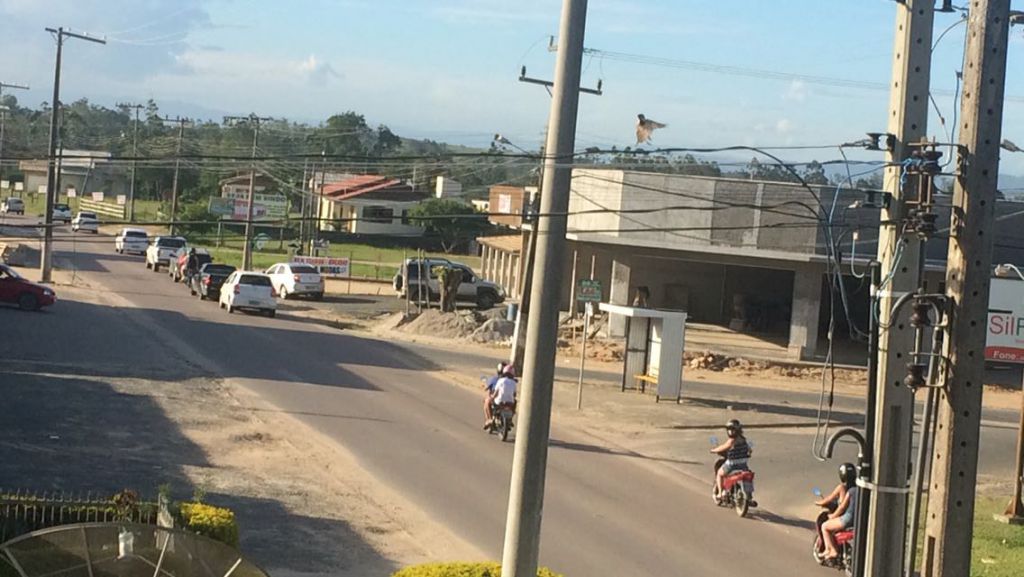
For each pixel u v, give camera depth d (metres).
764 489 22.23
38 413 22.56
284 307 54.66
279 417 24.78
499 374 25.16
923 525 19.14
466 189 127.25
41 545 9.31
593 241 46.19
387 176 117.25
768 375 43.03
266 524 15.91
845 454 27.02
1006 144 18.41
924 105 11.80
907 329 11.75
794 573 15.74
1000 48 11.19
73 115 165.75
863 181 29.20
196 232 101.81
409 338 45.81
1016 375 47.09
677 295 55.03
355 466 20.52
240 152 126.44
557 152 9.94
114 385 26.91
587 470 22.23
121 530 9.60
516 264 66.62
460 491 19.17
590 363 42.22
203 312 47.72
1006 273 38.75
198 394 26.88
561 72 10.01
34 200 133.00
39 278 55.34
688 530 17.88
